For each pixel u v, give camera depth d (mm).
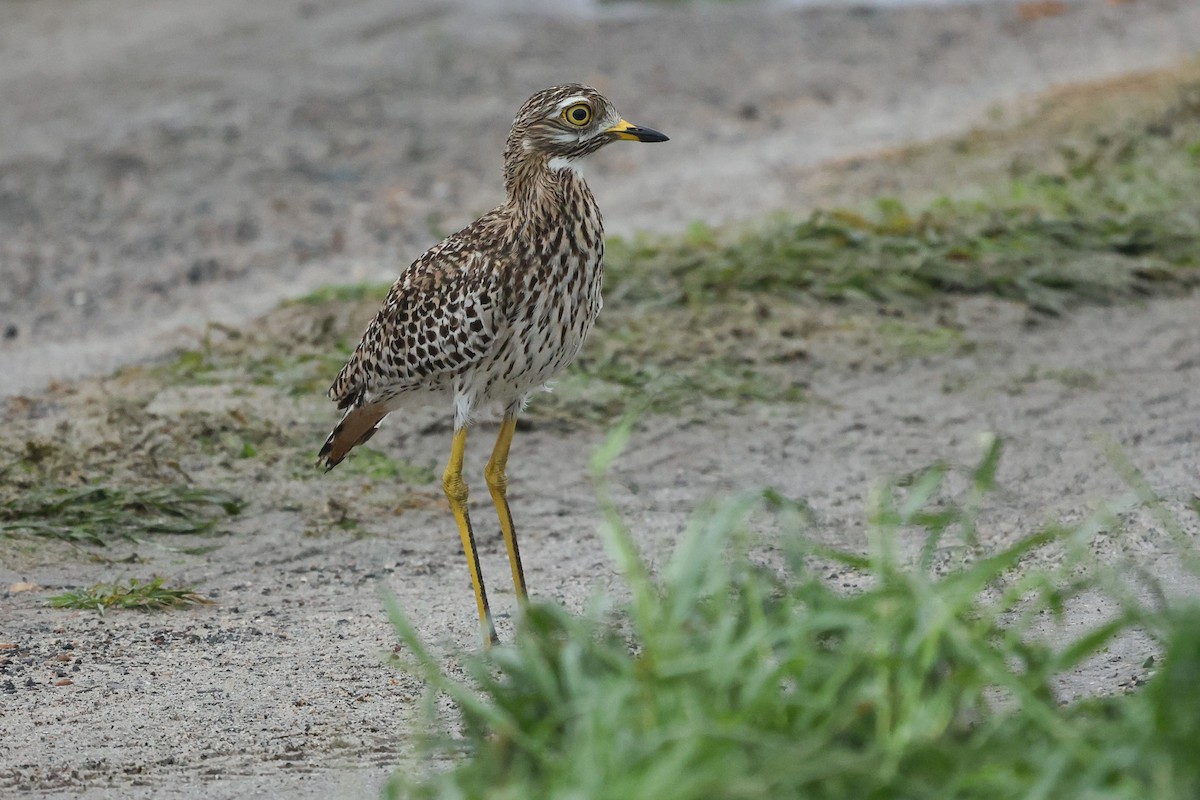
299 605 9969
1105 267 16062
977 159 19984
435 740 6492
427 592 10227
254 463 12367
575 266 9422
